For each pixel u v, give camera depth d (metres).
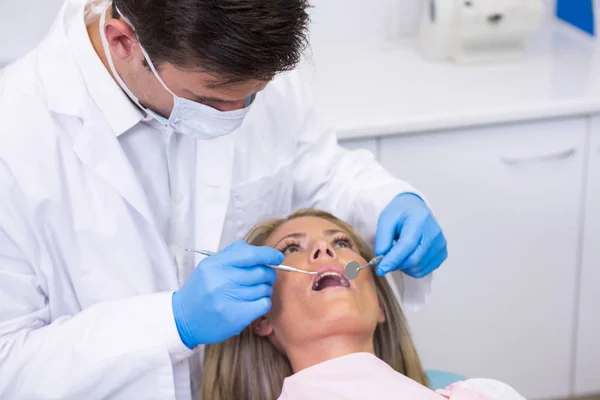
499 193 2.16
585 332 2.38
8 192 1.30
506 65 2.33
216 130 1.27
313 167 1.75
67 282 1.43
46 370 1.31
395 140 2.05
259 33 1.02
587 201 2.21
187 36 1.04
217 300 1.30
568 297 2.33
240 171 1.58
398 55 2.44
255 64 1.05
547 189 2.17
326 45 2.52
